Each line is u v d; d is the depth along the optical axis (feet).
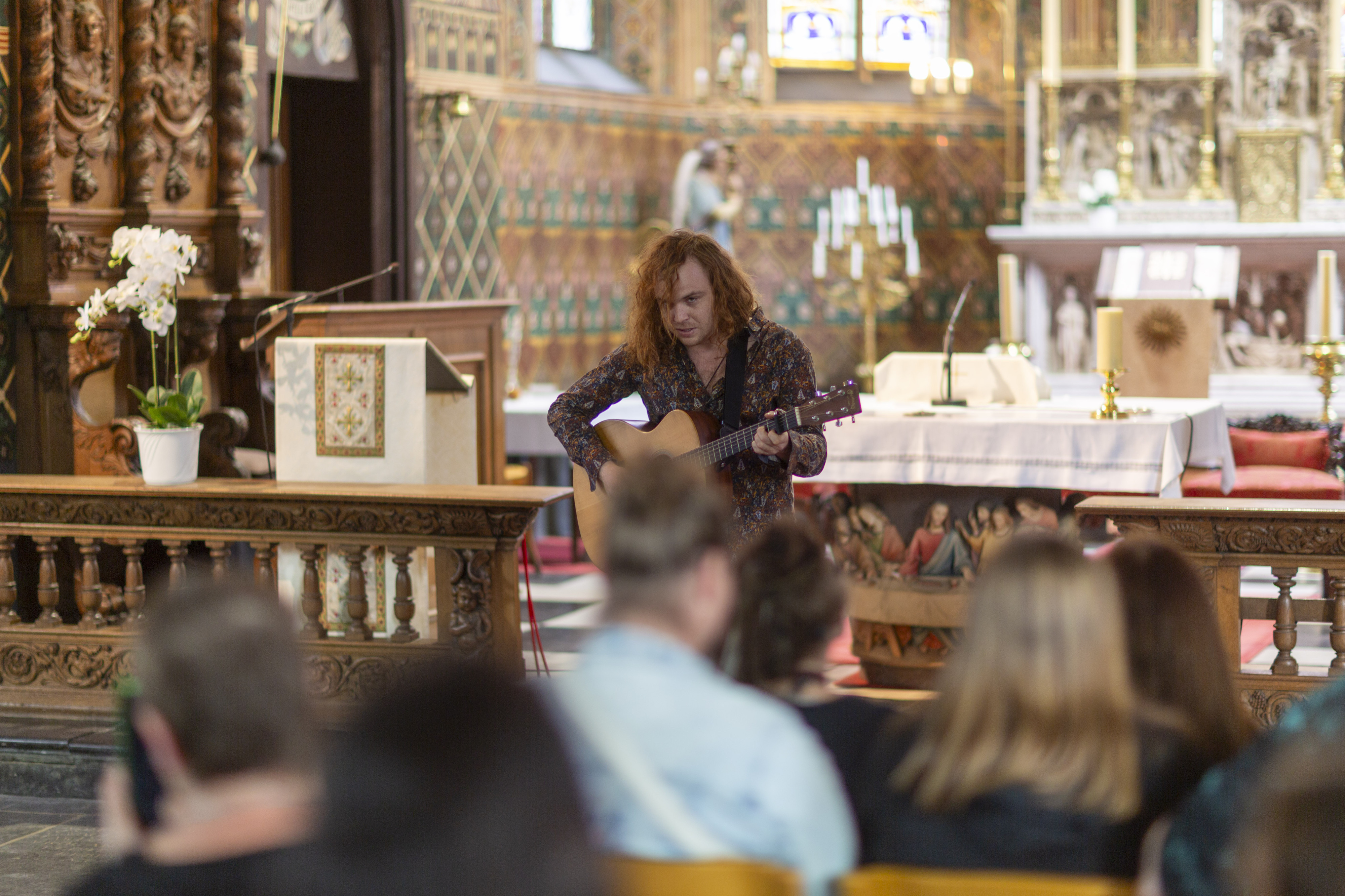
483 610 16.76
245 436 22.93
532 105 37.83
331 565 18.10
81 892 5.88
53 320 20.63
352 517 17.10
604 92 40.42
